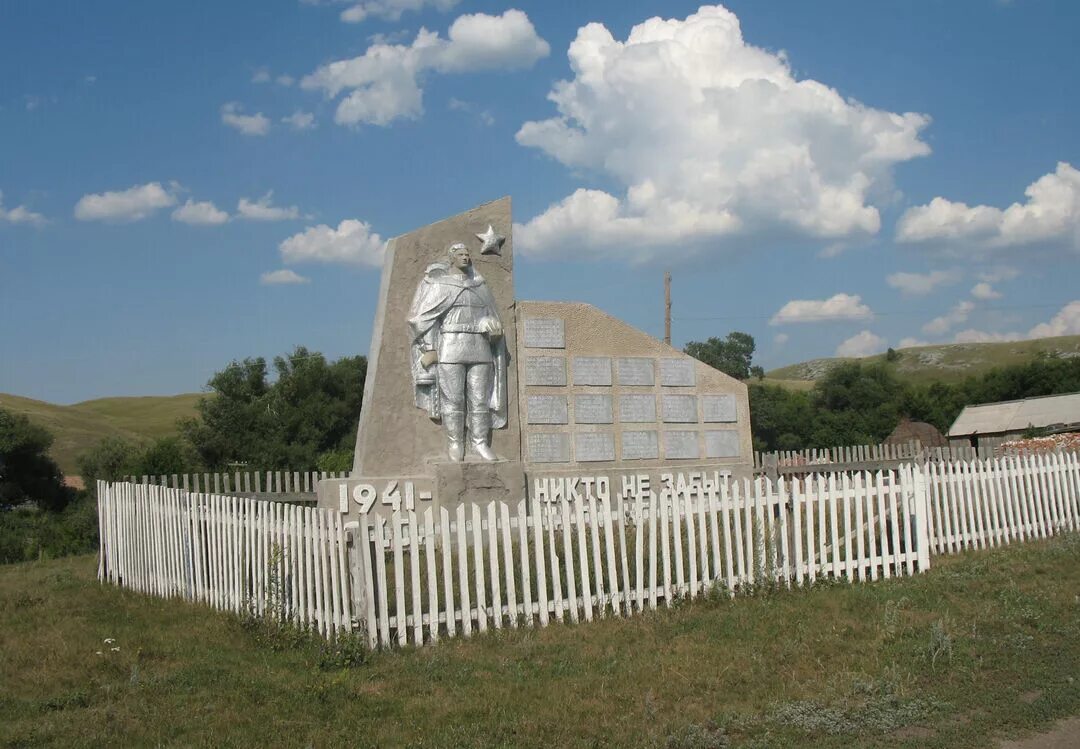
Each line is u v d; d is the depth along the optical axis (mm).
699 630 9398
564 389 15055
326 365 44031
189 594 11938
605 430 15320
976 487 14000
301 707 7297
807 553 11414
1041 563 12234
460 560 9320
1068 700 7371
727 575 10812
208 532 11578
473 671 8227
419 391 13586
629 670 8172
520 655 8695
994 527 14133
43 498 45375
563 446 14930
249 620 10062
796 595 10797
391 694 7629
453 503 13086
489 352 13992
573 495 14609
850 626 9359
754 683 7809
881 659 8352
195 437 41094
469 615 9289
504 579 10438
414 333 13570
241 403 42000
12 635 10031
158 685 7879
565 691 7664
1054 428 41000
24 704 7438
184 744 6512
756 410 52969
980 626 9367
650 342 15945
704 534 10695
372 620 8789
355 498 12859
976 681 7863
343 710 7207
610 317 15656
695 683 7797
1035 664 8258
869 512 11844
